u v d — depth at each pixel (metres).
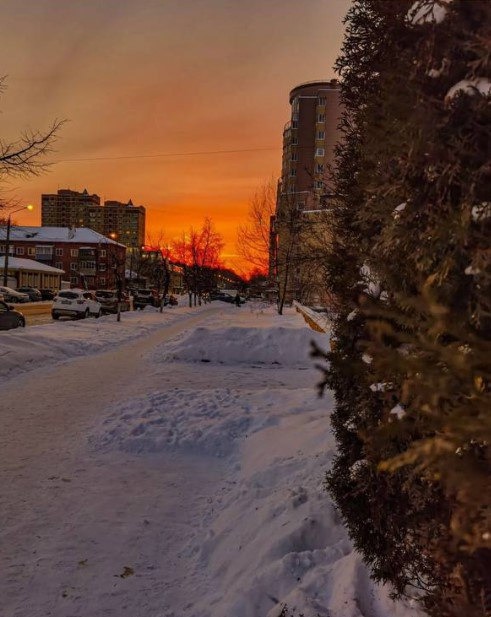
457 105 1.55
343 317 3.04
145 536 3.91
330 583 2.83
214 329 14.65
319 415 6.47
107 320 26.44
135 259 84.00
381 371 1.89
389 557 2.39
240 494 4.53
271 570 3.03
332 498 3.47
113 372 11.60
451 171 1.57
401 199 2.00
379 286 2.38
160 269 54.44
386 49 2.24
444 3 1.67
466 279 1.54
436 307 1.39
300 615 2.54
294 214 16.02
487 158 1.52
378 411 2.43
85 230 92.06
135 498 4.61
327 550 3.17
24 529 3.94
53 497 4.55
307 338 13.86
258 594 2.87
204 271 53.44
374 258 2.27
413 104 1.71
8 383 10.08
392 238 1.94
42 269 73.44
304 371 12.30
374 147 2.01
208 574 3.43
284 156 56.22
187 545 3.83
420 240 1.78
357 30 2.98
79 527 4.00
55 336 17.05
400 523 2.24
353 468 2.90
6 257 54.31
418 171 1.76
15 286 67.06
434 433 1.74
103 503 4.46
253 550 3.40
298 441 5.30
